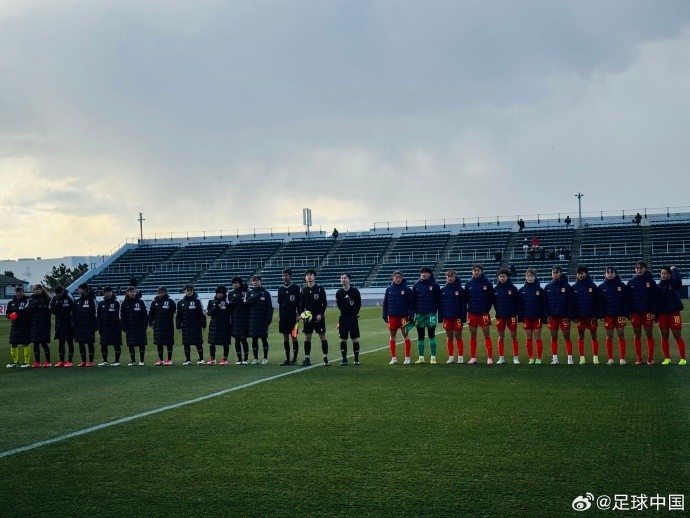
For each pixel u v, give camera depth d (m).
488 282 16.95
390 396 11.80
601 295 16.12
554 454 7.71
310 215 75.31
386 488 6.64
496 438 8.49
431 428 9.12
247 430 9.24
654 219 64.88
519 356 18.41
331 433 8.95
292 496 6.47
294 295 17.12
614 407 10.38
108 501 6.44
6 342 28.31
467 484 6.72
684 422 9.25
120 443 8.67
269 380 14.24
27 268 86.19
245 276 67.44
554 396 11.48
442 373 14.90
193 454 8.04
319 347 22.52
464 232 68.94
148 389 13.45
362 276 64.25
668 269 15.70
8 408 11.48
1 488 6.88
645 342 21.72
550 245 63.53
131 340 18.50
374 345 22.88
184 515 6.05
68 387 14.07
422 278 17.17
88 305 18.62
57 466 7.66
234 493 6.59
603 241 62.34
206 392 12.80
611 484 6.65
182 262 71.31
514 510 6.01
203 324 18.41
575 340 22.97
